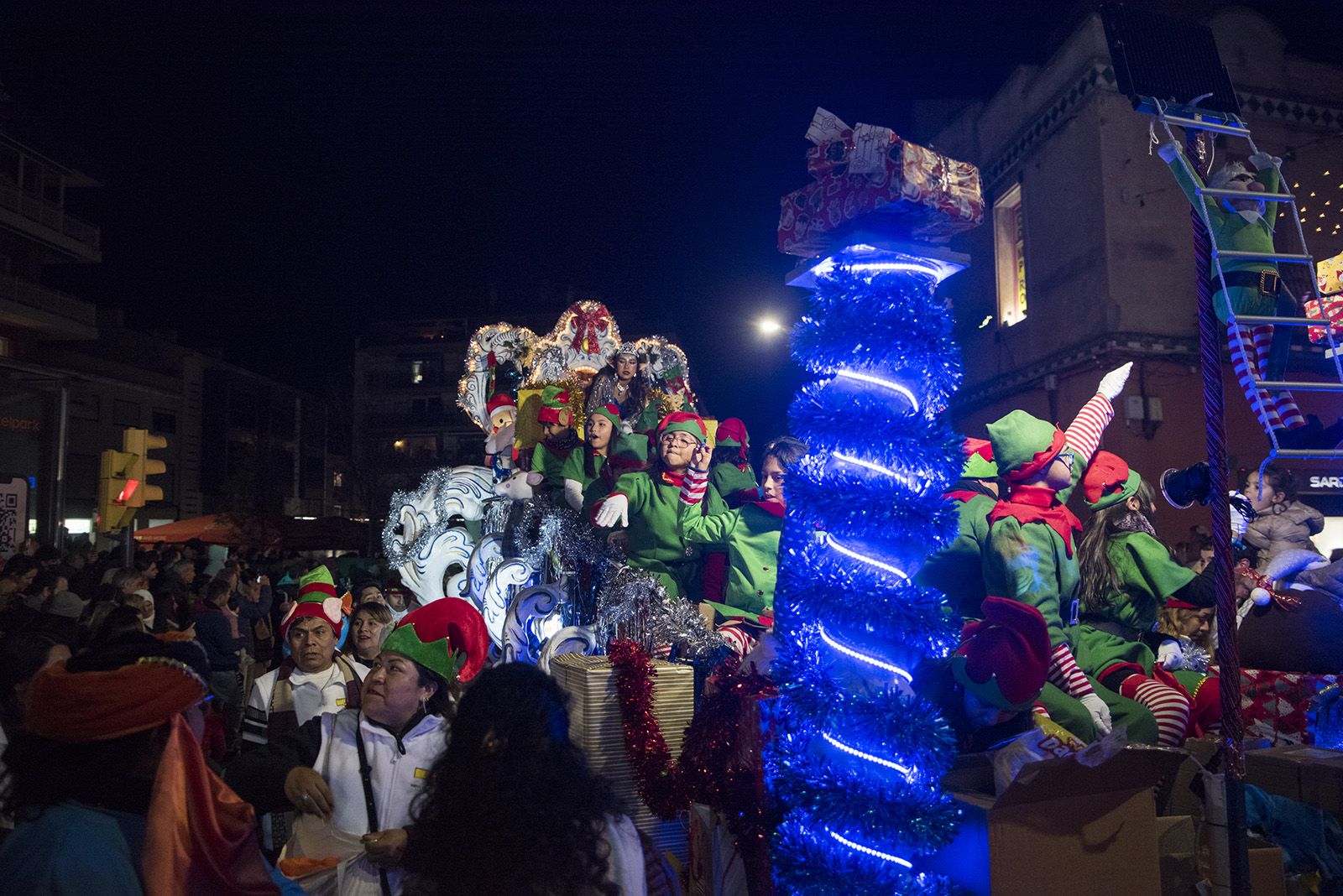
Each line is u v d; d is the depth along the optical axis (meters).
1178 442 13.75
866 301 3.24
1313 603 4.77
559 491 8.30
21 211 28.78
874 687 3.17
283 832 4.97
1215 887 3.20
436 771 2.11
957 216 3.30
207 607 9.14
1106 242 14.12
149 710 2.10
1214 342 3.33
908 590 3.21
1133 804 3.24
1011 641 3.54
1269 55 14.26
